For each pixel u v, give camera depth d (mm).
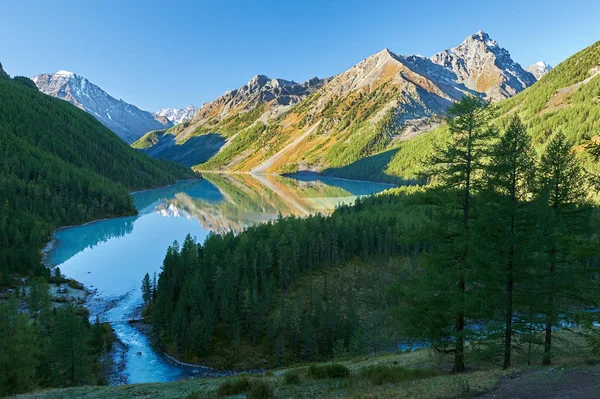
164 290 84625
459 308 24406
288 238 104312
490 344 25188
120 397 29750
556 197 28875
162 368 66688
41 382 51469
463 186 27047
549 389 18891
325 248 110688
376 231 117188
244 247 99062
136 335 78438
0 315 46594
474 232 24391
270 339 73438
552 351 27406
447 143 27328
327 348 72375
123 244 156375
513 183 25297
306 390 25531
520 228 25266
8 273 101562
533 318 25047
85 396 30922
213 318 76500
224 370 66812
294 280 97875
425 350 45500
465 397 19031
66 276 114750
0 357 43281
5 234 128625
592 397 16781
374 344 73000
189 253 94812
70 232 175625
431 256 27156
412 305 28562
